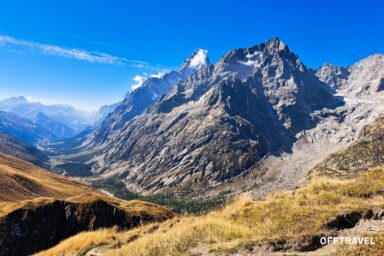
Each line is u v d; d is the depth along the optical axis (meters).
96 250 23.97
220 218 22.59
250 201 25.47
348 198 23.31
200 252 17.91
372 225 16.86
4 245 128.50
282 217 20.58
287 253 15.36
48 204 150.62
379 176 25.66
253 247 16.47
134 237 24.58
